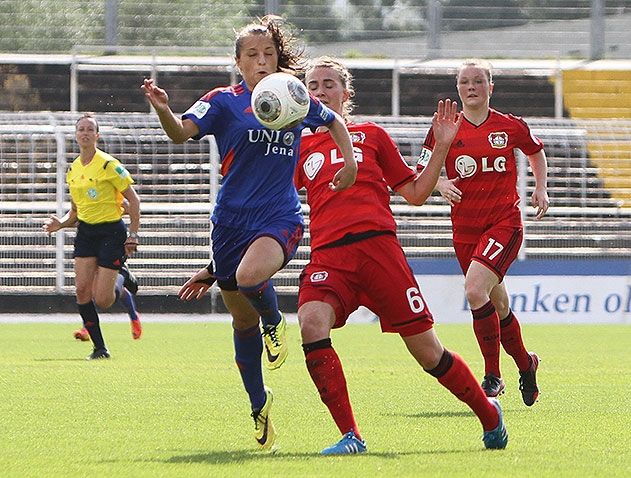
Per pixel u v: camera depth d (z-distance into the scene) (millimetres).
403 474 12047
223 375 25516
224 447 14828
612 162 54250
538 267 46531
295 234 14031
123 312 49281
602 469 12594
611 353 33000
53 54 60969
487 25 63719
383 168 14773
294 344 35344
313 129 14039
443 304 46031
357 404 20203
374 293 14195
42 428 16781
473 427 17016
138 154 51406
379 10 63125
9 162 51438
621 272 46938
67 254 49938
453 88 61344
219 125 13891
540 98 62219
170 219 50250
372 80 61188
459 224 21578
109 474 12227
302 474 12055
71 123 50875
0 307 48719
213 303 49344
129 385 23281
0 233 49344
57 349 33375
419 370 27125
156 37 61469
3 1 60812
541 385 24016
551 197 53594
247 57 14008
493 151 21047
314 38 62719
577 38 64375
